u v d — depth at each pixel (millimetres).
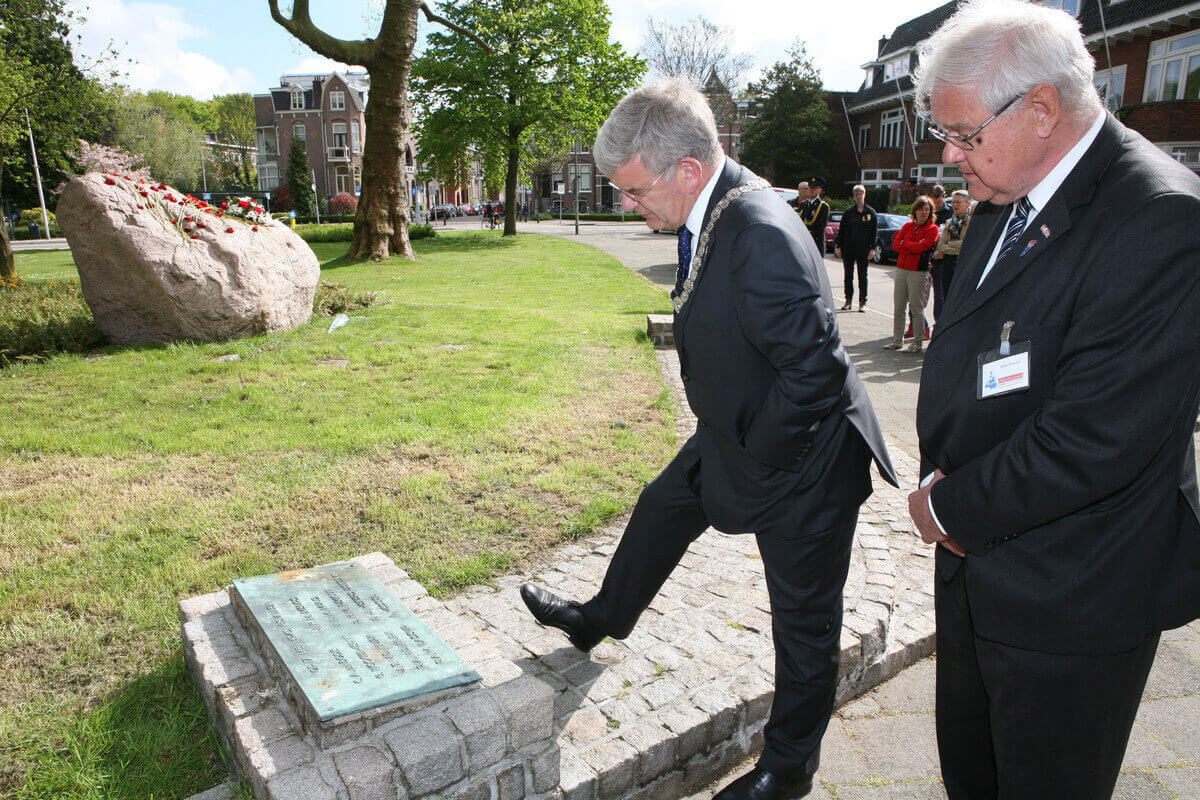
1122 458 1257
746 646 2578
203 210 7621
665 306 11305
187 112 103438
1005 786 1613
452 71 25656
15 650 2514
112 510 3570
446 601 2891
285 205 62656
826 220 11648
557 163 53938
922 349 8266
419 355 6973
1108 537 1381
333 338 7602
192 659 2285
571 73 26688
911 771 2293
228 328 7383
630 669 2443
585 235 32969
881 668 2699
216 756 2064
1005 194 1514
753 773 2002
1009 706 1533
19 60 18531
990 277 1529
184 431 4754
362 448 4453
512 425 4934
